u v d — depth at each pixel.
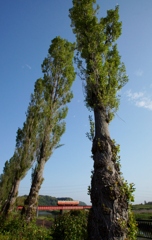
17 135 22.28
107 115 9.31
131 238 6.78
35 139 20.80
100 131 8.73
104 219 6.92
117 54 11.32
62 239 10.17
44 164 17.39
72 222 10.64
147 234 12.58
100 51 10.90
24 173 20.39
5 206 19.06
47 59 21.81
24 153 20.72
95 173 7.89
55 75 21.03
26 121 22.02
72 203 36.22
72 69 21.53
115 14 12.36
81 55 11.02
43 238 11.42
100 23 12.30
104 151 8.12
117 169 8.00
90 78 10.01
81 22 11.90
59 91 20.45
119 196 7.25
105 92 9.82
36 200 15.56
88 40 11.26
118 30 12.09
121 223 6.81
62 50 21.84
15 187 19.89
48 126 18.75
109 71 10.53
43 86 20.95
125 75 10.60
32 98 22.50
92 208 7.44
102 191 7.34
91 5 12.50
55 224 11.54
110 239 6.62
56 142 18.58
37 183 16.17
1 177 31.34
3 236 11.52
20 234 11.97
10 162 30.12
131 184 7.58
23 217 14.05
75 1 12.89
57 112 19.84
